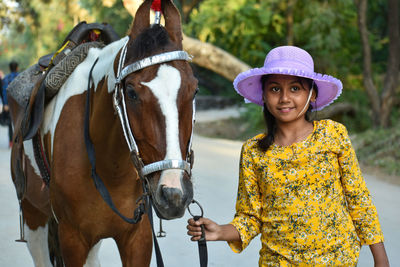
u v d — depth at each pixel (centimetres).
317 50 1484
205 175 760
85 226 268
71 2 1678
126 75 211
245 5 1453
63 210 271
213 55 1337
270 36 1577
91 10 2292
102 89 246
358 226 215
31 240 355
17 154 349
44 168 307
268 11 1429
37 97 298
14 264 403
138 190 267
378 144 1059
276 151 217
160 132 201
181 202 196
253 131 1434
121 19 2303
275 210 217
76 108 274
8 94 385
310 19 1480
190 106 207
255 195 225
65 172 265
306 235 211
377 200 664
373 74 1556
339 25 1531
